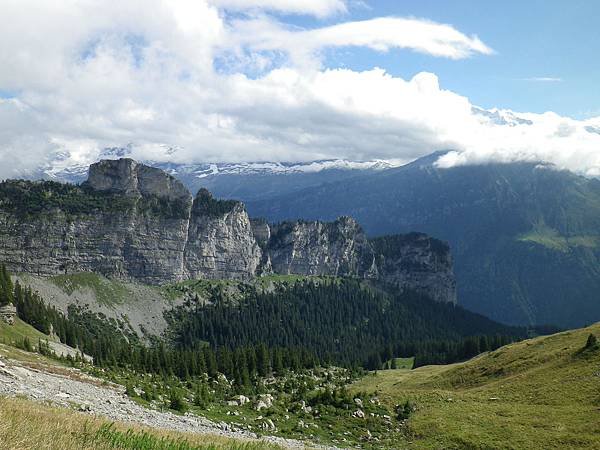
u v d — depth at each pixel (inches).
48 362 4734.3
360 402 4411.9
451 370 6013.8
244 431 3248.0
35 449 988.6
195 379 6195.9
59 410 1697.8
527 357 5300.2
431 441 3577.8
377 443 3668.8
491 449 3228.3
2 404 1354.6
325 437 3698.3
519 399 4160.9
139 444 1240.8
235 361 6850.4
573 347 4975.4
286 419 4023.1
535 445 3142.2
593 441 3038.9
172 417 2982.3
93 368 5492.1
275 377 6688.0
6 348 4687.5
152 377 5905.5
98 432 1238.3
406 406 4384.8
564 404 3799.2
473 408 4114.2
